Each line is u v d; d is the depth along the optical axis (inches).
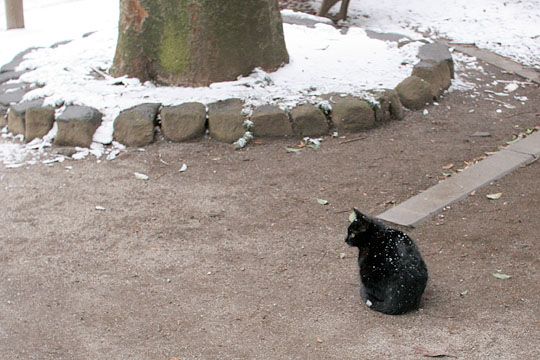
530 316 239.1
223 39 395.9
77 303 252.8
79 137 369.4
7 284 264.4
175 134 369.7
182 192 328.2
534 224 295.7
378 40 467.2
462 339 228.8
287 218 306.2
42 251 285.1
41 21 550.6
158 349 228.5
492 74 461.4
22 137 383.2
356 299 250.8
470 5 592.4
